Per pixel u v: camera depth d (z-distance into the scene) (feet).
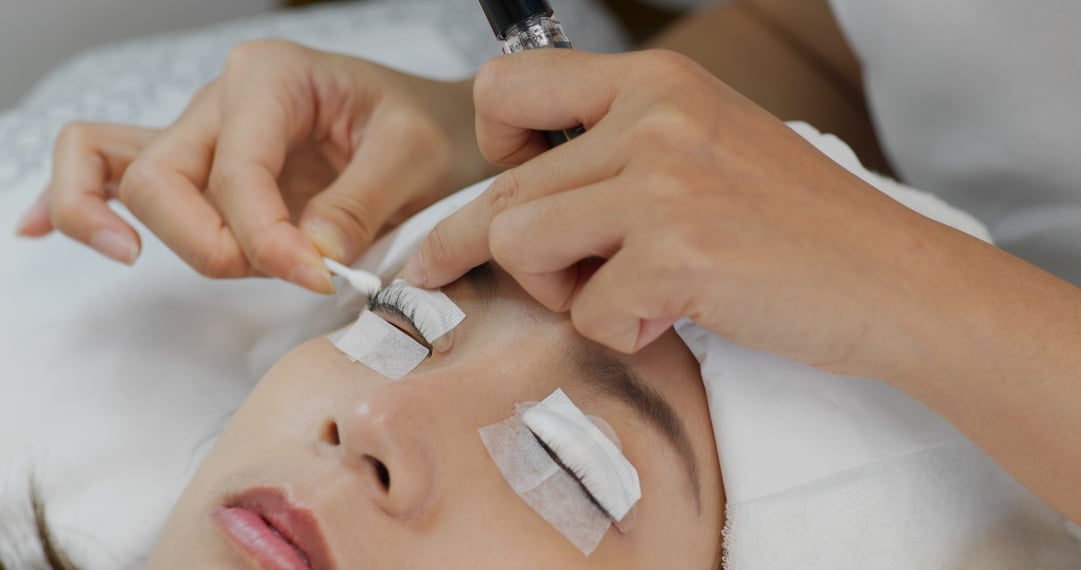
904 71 3.01
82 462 2.78
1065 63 2.52
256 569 1.91
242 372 3.04
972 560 2.26
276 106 2.65
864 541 2.16
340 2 5.70
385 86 2.93
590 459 1.94
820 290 1.69
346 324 2.79
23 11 5.14
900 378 1.89
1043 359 1.83
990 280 1.88
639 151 1.68
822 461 2.13
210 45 4.23
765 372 2.18
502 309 2.23
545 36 2.14
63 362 2.92
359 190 2.66
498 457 1.99
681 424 2.16
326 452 2.04
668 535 2.06
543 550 1.94
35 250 3.18
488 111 1.97
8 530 2.71
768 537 2.14
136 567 2.75
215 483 2.15
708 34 4.07
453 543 1.92
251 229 2.37
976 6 2.64
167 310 3.08
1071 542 2.33
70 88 4.01
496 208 1.89
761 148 1.74
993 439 1.96
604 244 1.70
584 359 2.13
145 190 2.53
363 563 1.90
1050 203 2.84
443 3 4.61
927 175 3.22
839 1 3.18
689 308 1.69
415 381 2.02
